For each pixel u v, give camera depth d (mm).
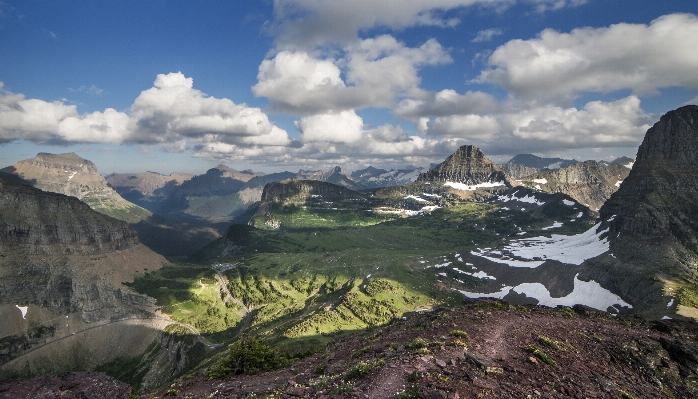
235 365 38438
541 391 22297
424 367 24328
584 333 39344
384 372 23875
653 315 165375
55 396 36656
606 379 26984
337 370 28391
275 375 33406
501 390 21344
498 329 37469
